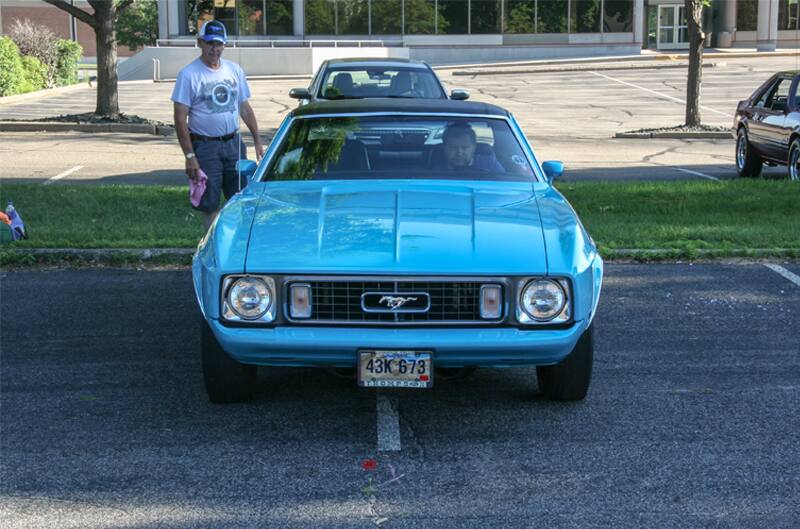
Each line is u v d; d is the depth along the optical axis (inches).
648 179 573.9
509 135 244.1
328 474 173.8
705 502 163.2
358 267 181.0
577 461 180.1
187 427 195.8
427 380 180.4
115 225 382.6
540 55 1819.6
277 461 179.3
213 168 308.2
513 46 1809.8
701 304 292.5
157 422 198.4
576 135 850.1
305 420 200.1
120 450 183.8
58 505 161.2
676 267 340.2
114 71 849.5
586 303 187.2
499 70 1583.4
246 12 1737.2
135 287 309.4
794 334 263.4
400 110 247.1
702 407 208.8
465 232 193.8
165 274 327.0
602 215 425.1
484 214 204.1
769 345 253.6
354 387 221.8
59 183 511.8
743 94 1256.2
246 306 182.4
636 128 911.7
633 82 1416.1
